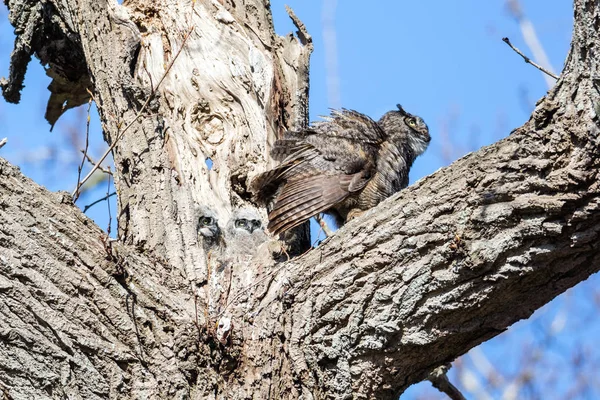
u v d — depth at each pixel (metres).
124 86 12.09
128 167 11.62
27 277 8.94
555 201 8.09
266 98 13.04
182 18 13.53
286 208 12.17
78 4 13.38
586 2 7.79
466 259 8.54
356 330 9.26
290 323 9.63
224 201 12.08
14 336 8.70
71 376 8.88
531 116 8.41
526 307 8.92
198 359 9.41
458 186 8.70
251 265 10.28
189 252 10.68
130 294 9.46
